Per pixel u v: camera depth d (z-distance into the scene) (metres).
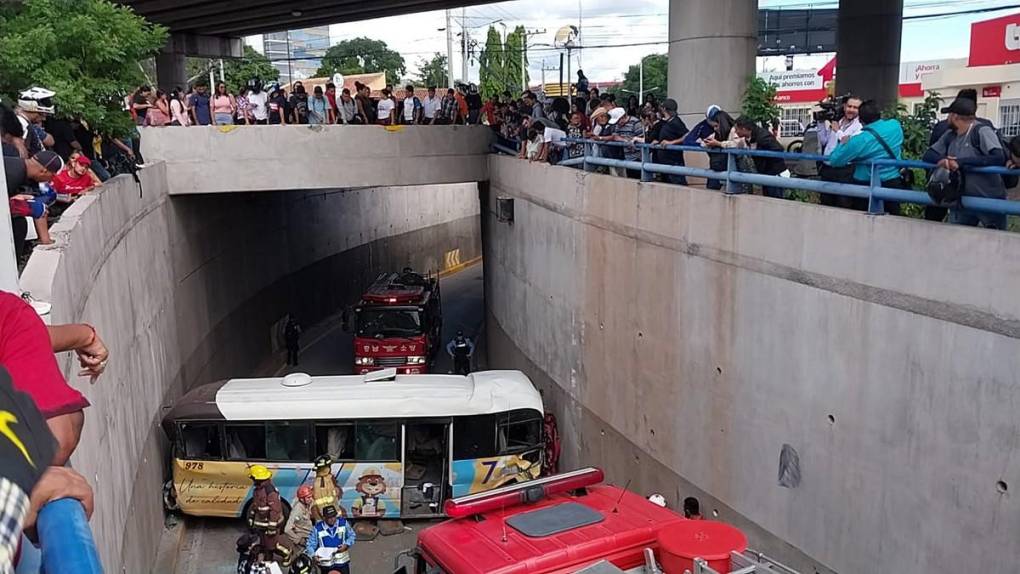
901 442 8.18
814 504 9.43
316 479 13.83
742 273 10.51
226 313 24.20
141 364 14.06
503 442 16.31
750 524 10.60
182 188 21.16
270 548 13.02
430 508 16.30
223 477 15.73
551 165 17.44
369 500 16.05
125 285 13.12
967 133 7.45
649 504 8.57
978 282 7.25
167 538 15.30
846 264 8.74
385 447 15.98
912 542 8.09
